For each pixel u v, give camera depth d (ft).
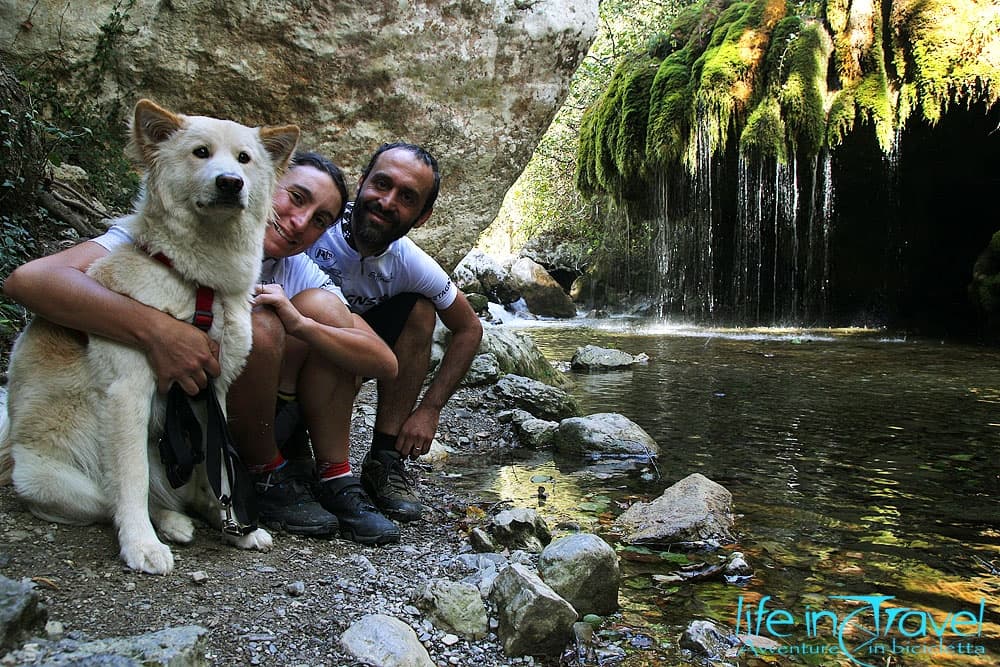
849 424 16.37
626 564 8.79
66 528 6.89
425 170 9.36
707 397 19.62
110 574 6.35
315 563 7.52
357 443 12.76
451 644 6.44
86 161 16.70
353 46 18.75
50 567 6.30
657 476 12.50
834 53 34.32
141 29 17.01
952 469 12.86
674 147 36.47
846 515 10.53
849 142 37.24
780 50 34.60
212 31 17.52
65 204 15.01
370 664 5.73
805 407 18.28
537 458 13.71
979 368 24.82
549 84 21.39
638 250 49.26
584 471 12.82
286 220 8.52
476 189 21.44
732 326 41.06
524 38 20.54
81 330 6.60
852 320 42.57
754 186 38.99
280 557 7.48
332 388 8.42
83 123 16.55
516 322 44.57
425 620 6.70
